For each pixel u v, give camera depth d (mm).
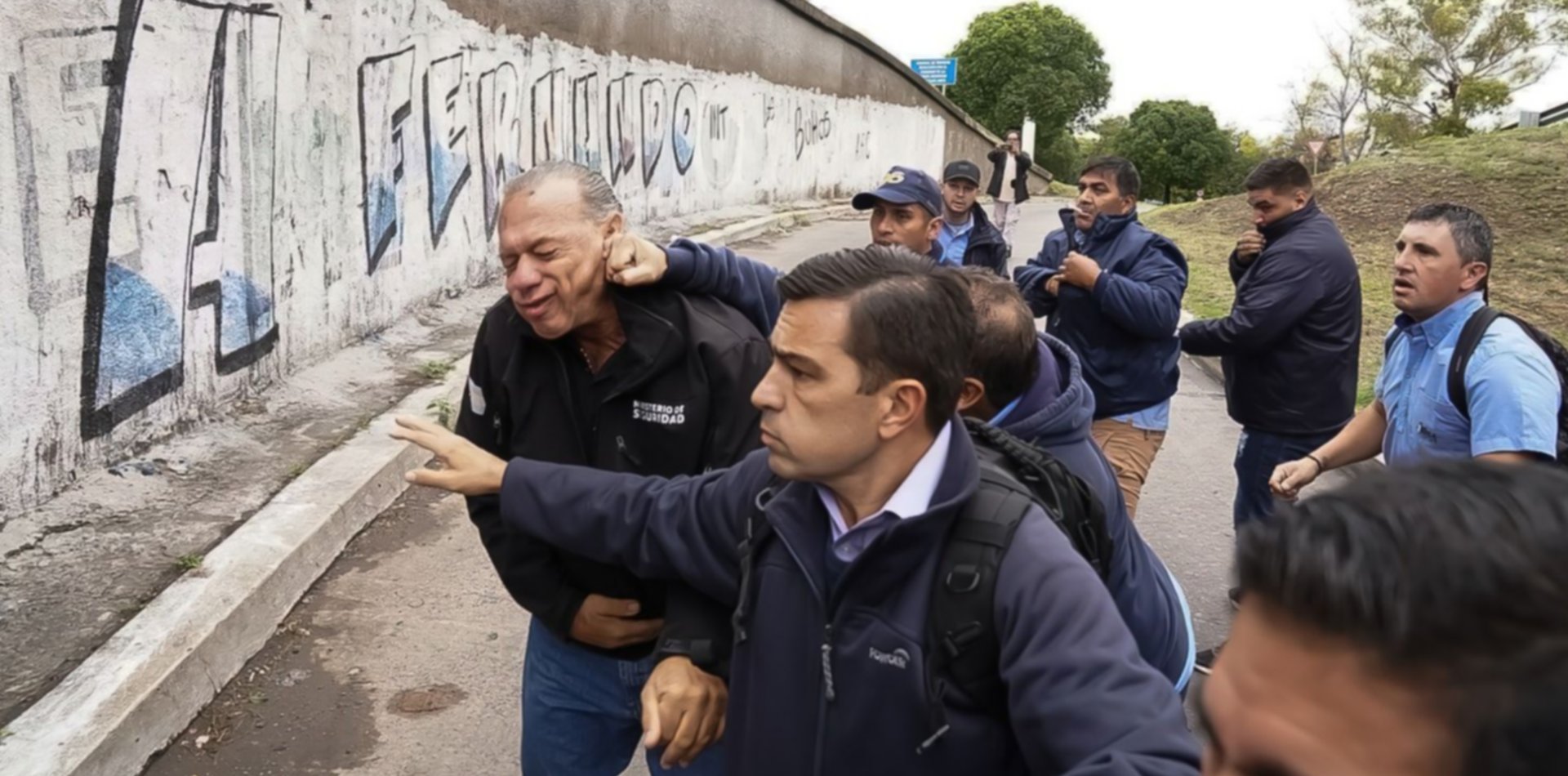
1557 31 25766
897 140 28562
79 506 4090
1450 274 3025
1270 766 683
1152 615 1935
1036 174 40531
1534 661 583
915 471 1453
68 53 4023
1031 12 54438
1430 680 611
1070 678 1282
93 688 3010
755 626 1566
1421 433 3111
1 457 3822
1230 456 6645
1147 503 5793
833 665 1465
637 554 1796
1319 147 24453
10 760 2680
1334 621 637
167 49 4625
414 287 7660
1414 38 27219
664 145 14289
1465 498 638
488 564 4508
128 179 4426
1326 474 4020
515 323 2041
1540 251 13812
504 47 9078
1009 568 1377
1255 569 695
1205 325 4156
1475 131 26484
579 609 2064
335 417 5555
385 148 7031
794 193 21031
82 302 4195
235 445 4969
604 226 1915
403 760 3227
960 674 1391
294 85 5805
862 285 1412
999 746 1414
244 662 3613
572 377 2039
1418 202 16578
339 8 6266
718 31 16109
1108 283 3783
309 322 6125
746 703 1575
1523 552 602
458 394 6191
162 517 4145
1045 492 1686
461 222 8484
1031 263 4660
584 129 11359
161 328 4711
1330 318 3980
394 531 4738
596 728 2256
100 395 4336
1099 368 4008
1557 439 2844
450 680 3658
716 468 2008
